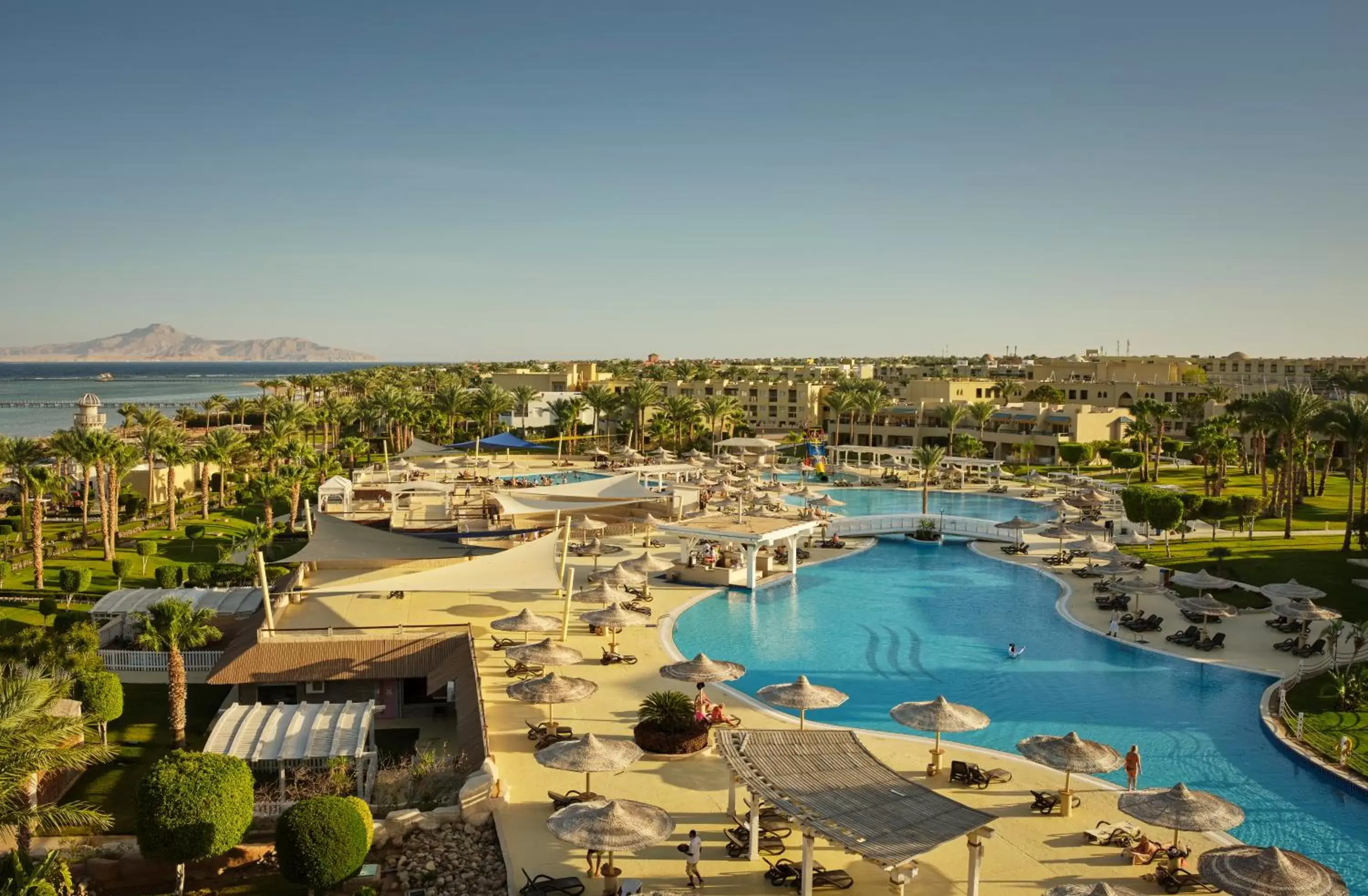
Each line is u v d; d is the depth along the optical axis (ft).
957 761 103.55
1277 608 148.56
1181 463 419.33
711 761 102.94
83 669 111.14
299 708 102.27
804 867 70.95
